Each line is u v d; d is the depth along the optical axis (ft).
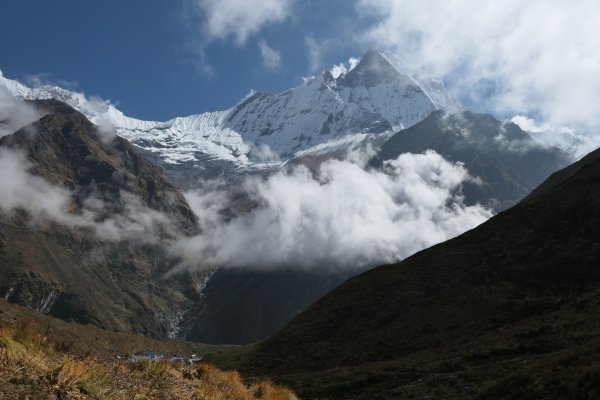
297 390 158.71
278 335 285.43
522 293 218.38
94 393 35.29
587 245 229.86
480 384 109.50
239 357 289.12
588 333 132.87
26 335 40.68
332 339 257.14
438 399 108.99
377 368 167.94
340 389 149.48
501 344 149.18
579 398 69.82
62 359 39.88
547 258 236.02
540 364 91.40
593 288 198.39
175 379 50.11
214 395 48.57
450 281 262.88
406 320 243.81
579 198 271.28
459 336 202.90
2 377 32.55
